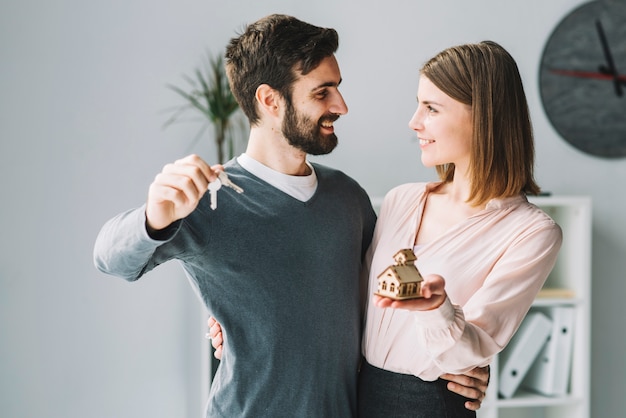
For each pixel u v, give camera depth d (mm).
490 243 1569
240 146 3119
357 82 3148
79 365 3102
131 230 1304
